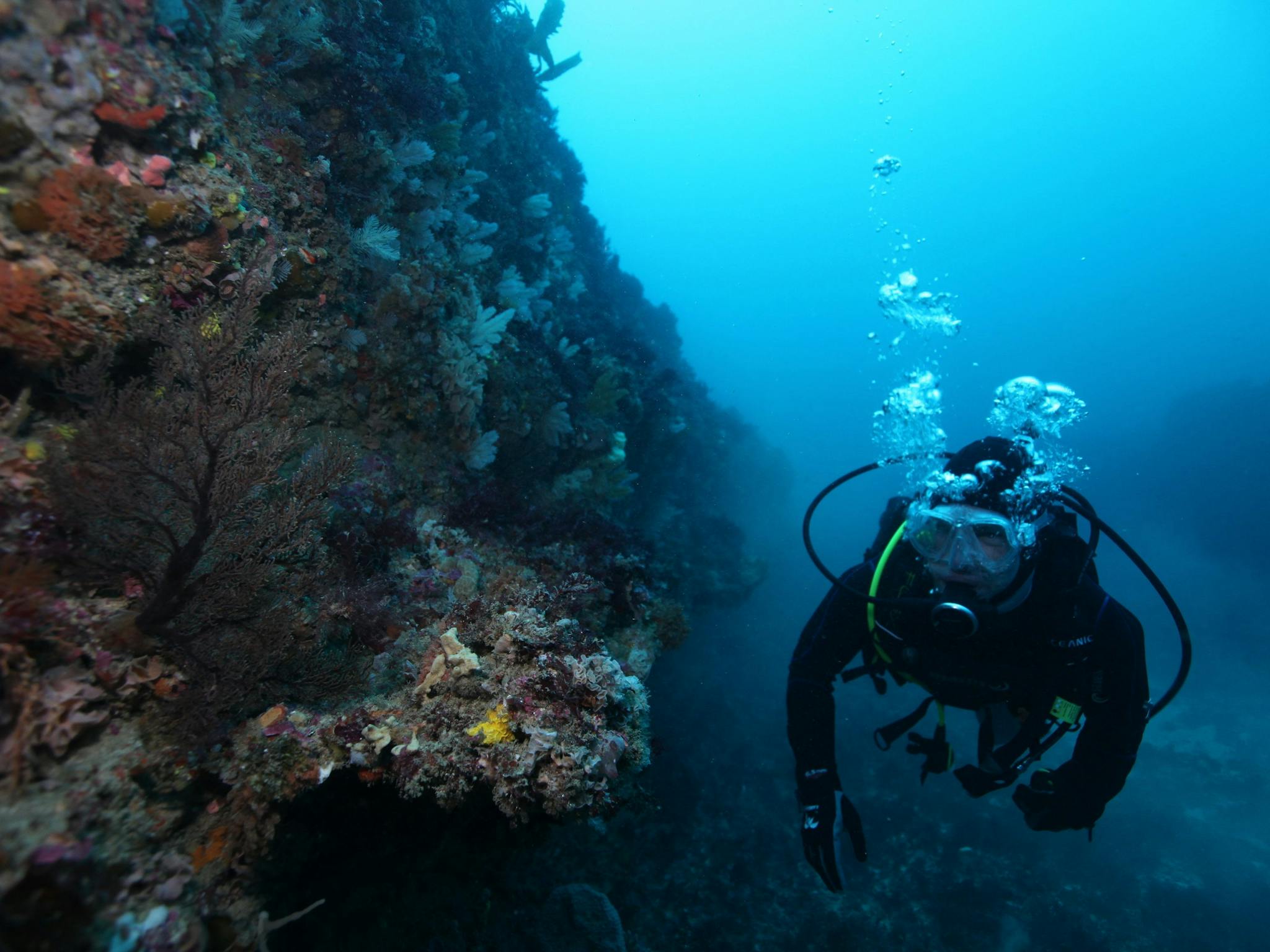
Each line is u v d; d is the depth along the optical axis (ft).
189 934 5.13
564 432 18.02
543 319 22.07
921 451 9.46
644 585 14.06
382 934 9.25
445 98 18.67
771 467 51.08
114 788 5.28
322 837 7.59
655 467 27.78
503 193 22.77
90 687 5.41
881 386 224.12
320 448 9.47
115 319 6.75
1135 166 223.30
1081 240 234.79
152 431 6.02
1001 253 245.45
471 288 15.74
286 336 6.63
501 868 12.04
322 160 11.46
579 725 6.94
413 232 14.99
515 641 7.58
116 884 4.83
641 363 29.37
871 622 9.02
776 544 52.21
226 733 6.47
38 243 6.31
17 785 4.58
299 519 6.97
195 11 9.06
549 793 6.43
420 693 7.36
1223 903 28.27
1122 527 78.54
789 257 292.61
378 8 15.43
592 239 36.73
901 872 28.07
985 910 25.91
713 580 32.37
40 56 6.25
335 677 7.14
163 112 7.09
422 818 8.12
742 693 37.88
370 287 12.82
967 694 8.90
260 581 6.68
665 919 21.77
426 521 12.03
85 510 5.80
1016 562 8.21
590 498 19.52
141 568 6.25
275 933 7.21
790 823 28.71
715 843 25.82
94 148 6.77
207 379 6.31
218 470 6.42
